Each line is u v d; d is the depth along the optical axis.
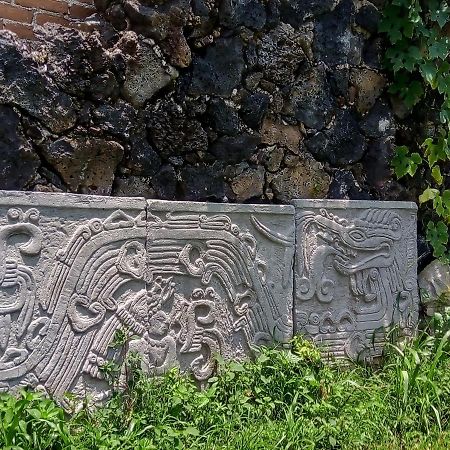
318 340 3.91
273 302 3.74
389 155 4.28
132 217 3.28
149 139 3.47
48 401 2.78
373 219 4.13
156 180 3.50
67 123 3.20
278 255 3.77
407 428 3.29
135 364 3.24
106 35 3.40
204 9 3.55
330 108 4.05
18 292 2.97
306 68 3.95
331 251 3.96
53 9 3.44
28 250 2.99
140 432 2.90
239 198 3.76
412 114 4.39
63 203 3.08
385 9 4.21
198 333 3.49
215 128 3.65
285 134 3.90
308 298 3.86
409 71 4.21
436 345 3.99
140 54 3.40
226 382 3.40
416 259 4.30
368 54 4.21
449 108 4.38
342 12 4.08
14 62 3.04
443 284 4.45
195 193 3.60
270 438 3.01
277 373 3.44
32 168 3.13
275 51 3.82
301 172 3.96
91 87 3.25
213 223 3.53
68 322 3.09
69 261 3.09
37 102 3.11
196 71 3.57
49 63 3.17
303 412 3.28
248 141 3.76
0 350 2.92
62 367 3.08
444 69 4.33
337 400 3.40
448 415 3.42
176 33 3.48
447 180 4.59
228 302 3.59
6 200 2.95
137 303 3.29
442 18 4.30
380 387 3.62
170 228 3.40
